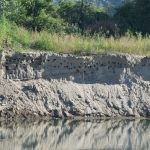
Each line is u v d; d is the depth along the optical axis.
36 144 39.88
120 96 50.97
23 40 53.44
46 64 50.12
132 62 52.28
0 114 47.16
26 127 44.97
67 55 50.78
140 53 54.34
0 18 58.31
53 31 60.97
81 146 39.91
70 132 43.91
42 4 67.69
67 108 48.88
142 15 71.38
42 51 52.09
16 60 49.50
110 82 51.59
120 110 50.25
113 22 68.12
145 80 52.47
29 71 49.62
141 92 51.69
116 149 39.31
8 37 52.59
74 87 50.12
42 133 43.16
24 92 48.72
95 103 49.88
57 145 39.88
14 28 56.38
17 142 40.16
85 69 51.12
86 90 50.41
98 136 43.06
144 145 40.59
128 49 54.47
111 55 51.81
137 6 72.38
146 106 51.03
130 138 42.66
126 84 51.81
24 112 47.72
